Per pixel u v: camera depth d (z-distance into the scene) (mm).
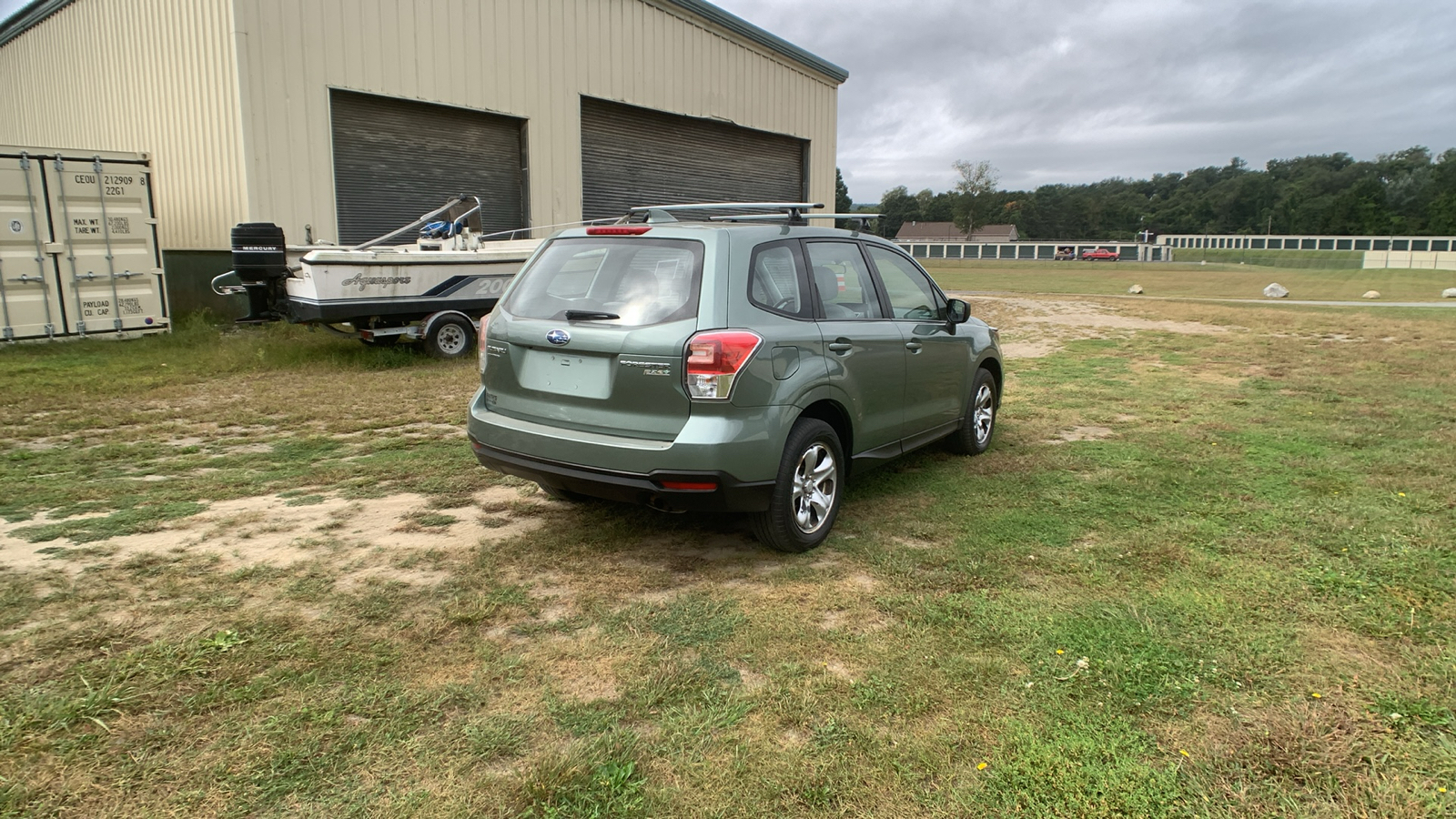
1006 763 2449
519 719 2662
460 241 11180
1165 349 12195
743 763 2445
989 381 6164
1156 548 4113
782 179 22391
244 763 2404
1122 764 2447
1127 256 88375
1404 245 97062
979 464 5773
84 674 2852
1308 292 28938
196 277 13219
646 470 3662
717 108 19562
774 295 4047
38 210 11172
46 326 11352
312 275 9430
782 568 3936
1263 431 6750
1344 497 4953
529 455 4012
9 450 5996
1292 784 2369
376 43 13258
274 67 12172
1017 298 23422
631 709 2729
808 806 2270
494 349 4270
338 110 13078
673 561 4020
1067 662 3021
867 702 2766
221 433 6656
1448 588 3641
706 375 3615
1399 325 15195
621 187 17750
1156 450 6156
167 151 13703
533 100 15586
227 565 3887
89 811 2193
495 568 3896
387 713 2676
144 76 13984
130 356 10461
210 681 2830
